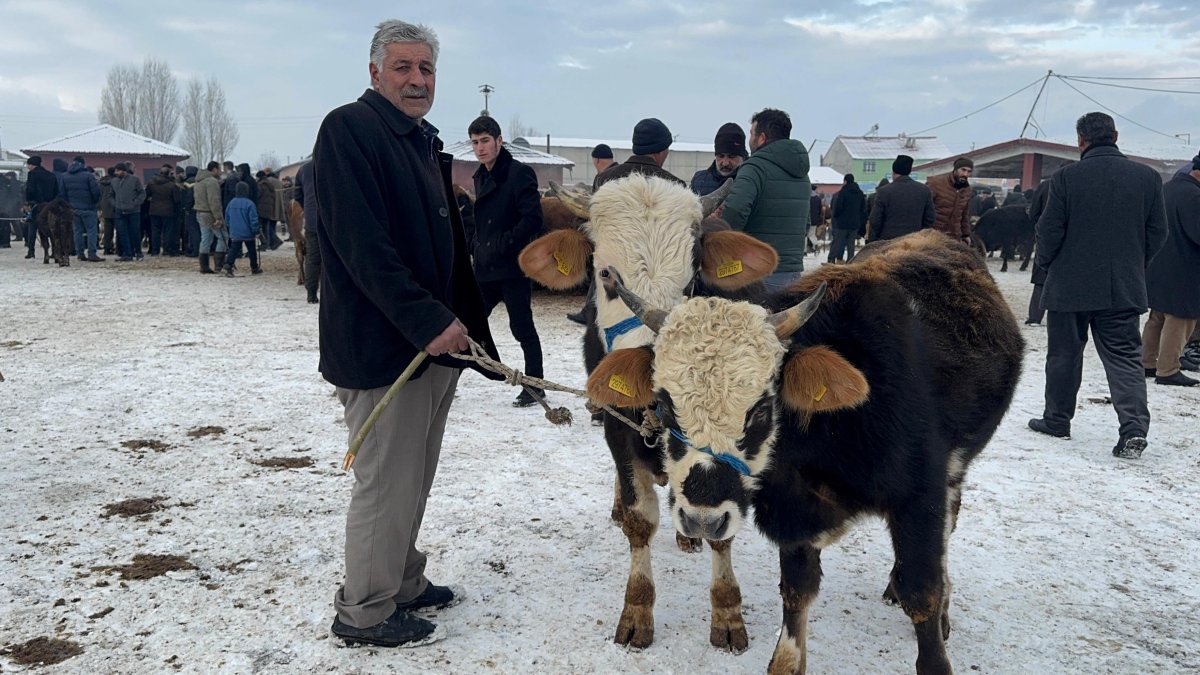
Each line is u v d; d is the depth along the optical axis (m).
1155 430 6.46
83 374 7.64
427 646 3.36
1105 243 5.69
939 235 4.37
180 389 7.20
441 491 4.97
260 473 5.20
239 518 4.51
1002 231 19.64
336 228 3.07
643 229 3.41
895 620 3.65
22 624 3.41
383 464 3.24
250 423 6.27
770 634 3.53
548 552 4.21
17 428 6.00
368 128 3.15
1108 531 4.57
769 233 5.73
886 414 2.87
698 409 2.75
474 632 3.47
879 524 4.67
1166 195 7.63
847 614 3.69
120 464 5.31
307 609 3.59
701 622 3.62
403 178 3.24
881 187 9.04
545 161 31.98
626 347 3.19
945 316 3.42
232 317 10.97
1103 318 5.88
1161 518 4.75
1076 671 3.26
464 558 4.13
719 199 3.78
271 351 8.85
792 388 2.74
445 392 3.54
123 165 18.30
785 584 3.12
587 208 3.62
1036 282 11.16
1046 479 5.34
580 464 5.49
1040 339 10.20
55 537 4.22
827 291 3.20
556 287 3.79
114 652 3.23
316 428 6.16
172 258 19.31
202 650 3.27
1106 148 5.79
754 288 4.14
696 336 2.81
